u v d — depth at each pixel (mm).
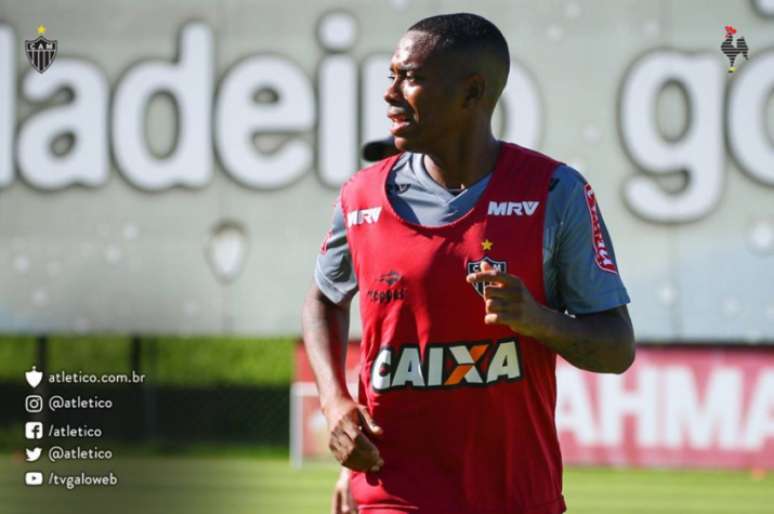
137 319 36344
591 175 34500
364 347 11117
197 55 36125
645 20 34281
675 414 33750
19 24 36625
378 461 10875
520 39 34688
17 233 36688
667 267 34125
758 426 33469
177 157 36219
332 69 35531
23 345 38781
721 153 34031
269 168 35875
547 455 11031
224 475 33688
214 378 39250
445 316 10664
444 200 10883
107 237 36469
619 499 29922
